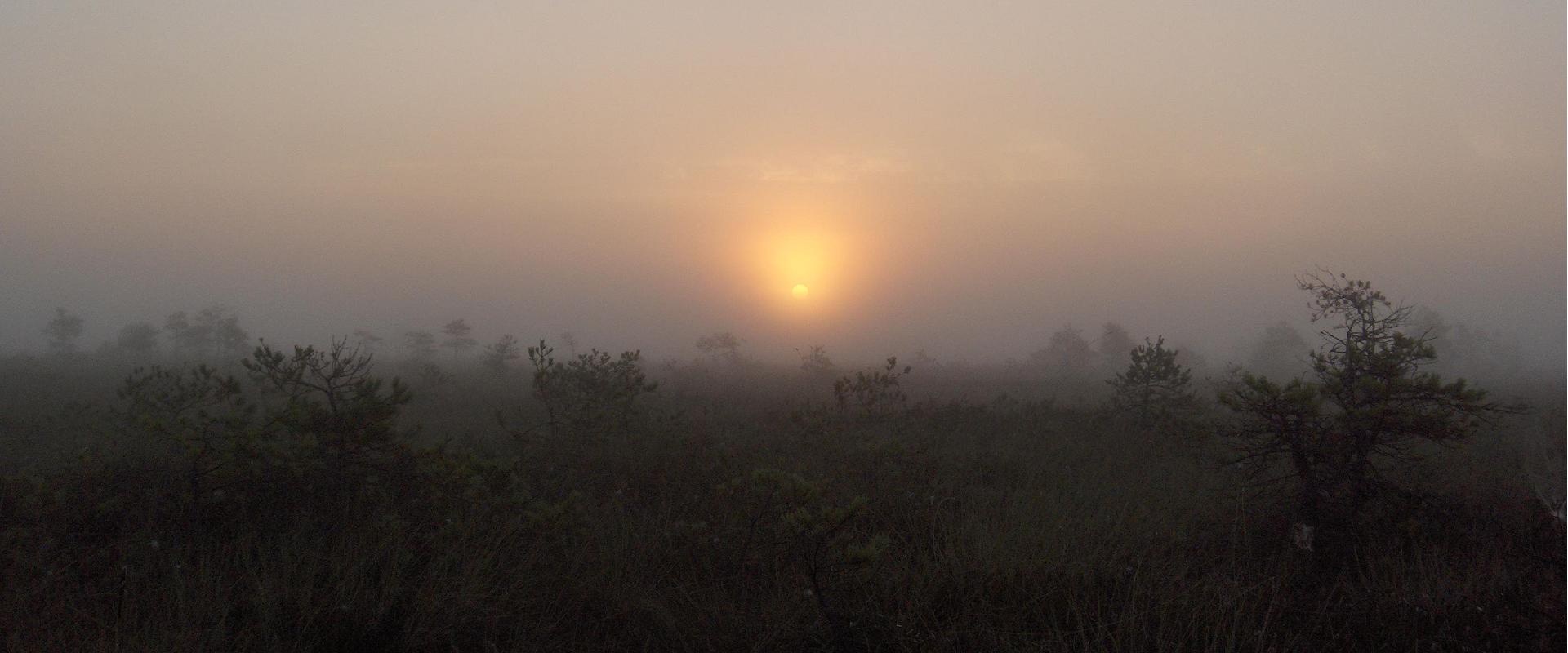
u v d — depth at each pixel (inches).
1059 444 392.8
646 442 354.9
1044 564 192.2
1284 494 239.8
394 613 160.4
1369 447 219.8
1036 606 175.8
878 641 161.2
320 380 263.9
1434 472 278.2
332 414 236.7
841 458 300.5
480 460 220.7
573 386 383.6
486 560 176.1
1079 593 180.4
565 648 160.4
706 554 201.2
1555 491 241.3
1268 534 226.2
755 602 178.1
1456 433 215.3
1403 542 209.8
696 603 176.1
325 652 151.6
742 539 208.4
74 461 248.4
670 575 193.8
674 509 250.4
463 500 206.5
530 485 266.2
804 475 270.2
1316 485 218.4
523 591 173.3
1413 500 218.8
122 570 167.9
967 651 157.1
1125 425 462.6
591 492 263.6
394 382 244.8
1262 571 200.7
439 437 388.8
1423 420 212.4
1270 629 165.8
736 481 225.0
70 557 176.9
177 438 210.8
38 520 190.1
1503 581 182.7
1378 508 224.7
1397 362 232.2
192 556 182.7
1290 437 227.1
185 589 160.9
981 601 174.9
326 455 227.9
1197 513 243.9
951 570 191.3
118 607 154.8
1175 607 173.2
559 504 212.8
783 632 163.3
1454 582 184.2
